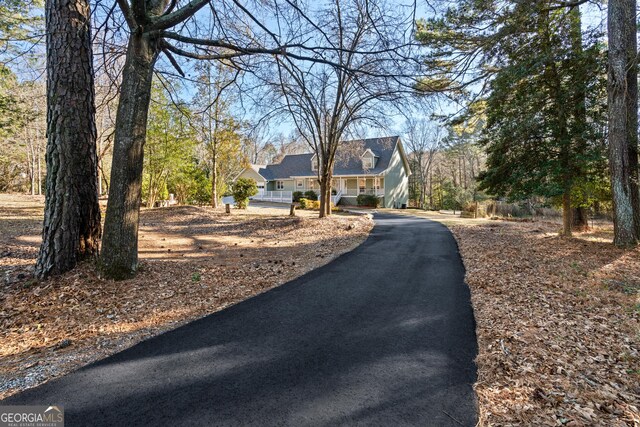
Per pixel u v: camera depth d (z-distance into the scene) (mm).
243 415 2336
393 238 11391
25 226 10367
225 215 15805
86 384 2709
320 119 15859
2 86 12266
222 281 5848
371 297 5102
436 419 2312
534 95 9195
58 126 5059
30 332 3674
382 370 2961
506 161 10258
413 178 39438
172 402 2475
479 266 7133
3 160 25562
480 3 8977
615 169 8328
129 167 5262
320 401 2502
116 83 6973
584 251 8297
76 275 4973
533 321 4133
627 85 8344
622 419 2322
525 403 2500
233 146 18016
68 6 5035
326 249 9289
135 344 3461
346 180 32344
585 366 3053
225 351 3316
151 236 10672
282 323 4059
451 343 3521
